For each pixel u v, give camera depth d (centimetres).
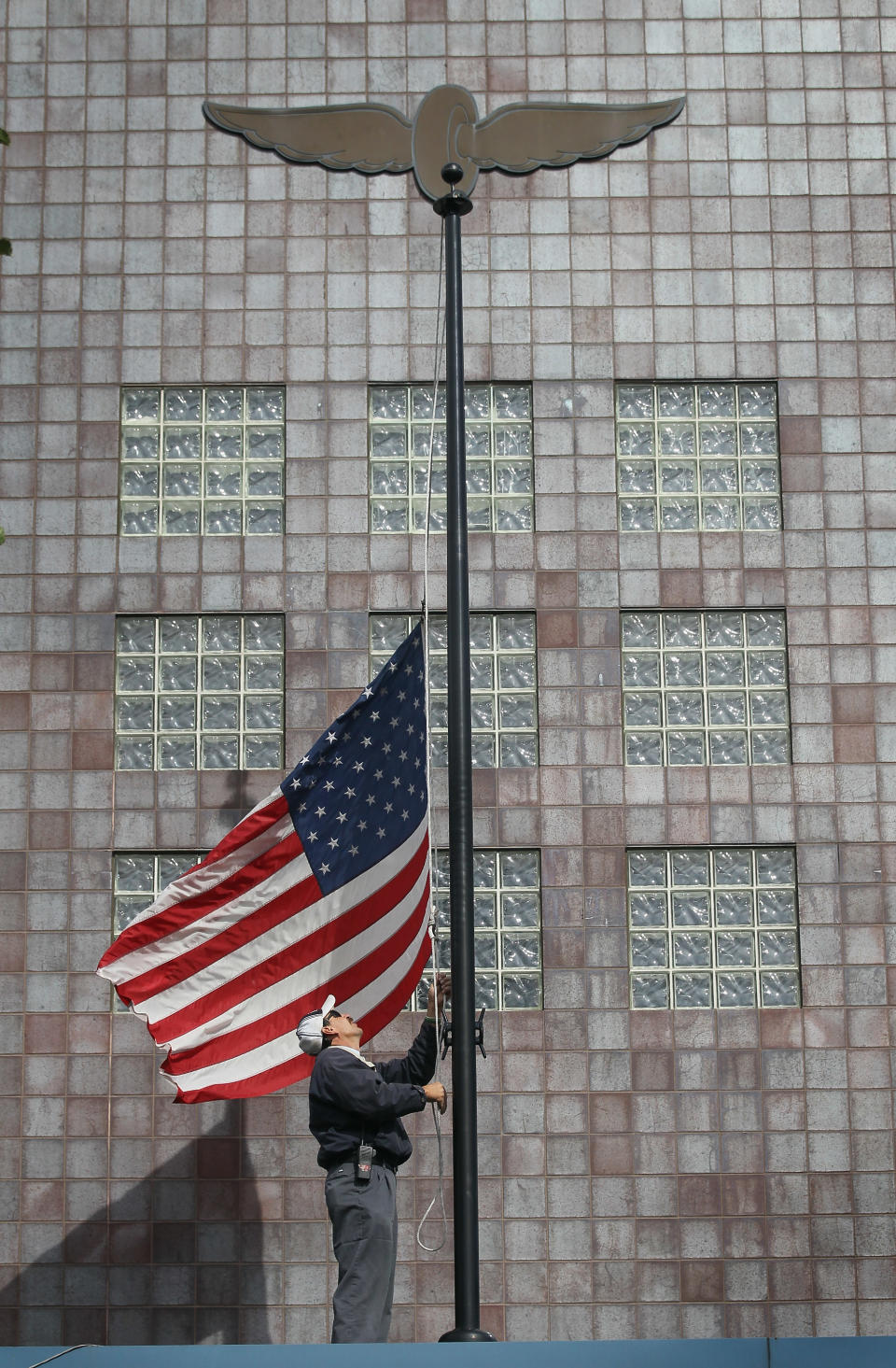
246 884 1123
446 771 1373
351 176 1474
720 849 1373
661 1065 1315
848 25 1511
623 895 1348
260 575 1407
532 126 1209
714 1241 1280
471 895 955
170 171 1473
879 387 1448
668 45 1501
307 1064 1096
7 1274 1272
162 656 1402
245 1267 1273
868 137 1491
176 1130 1298
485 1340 867
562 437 1434
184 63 1493
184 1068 1081
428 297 1456
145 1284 1270
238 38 1496
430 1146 1288
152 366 1444
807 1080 1316
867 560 1419
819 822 1370
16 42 1497
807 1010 1331
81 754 1371
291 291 1455
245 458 1438
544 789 1368
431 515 1420
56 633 1394
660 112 1212
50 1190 1288
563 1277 1270
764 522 1432
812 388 1448
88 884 1346
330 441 1429
